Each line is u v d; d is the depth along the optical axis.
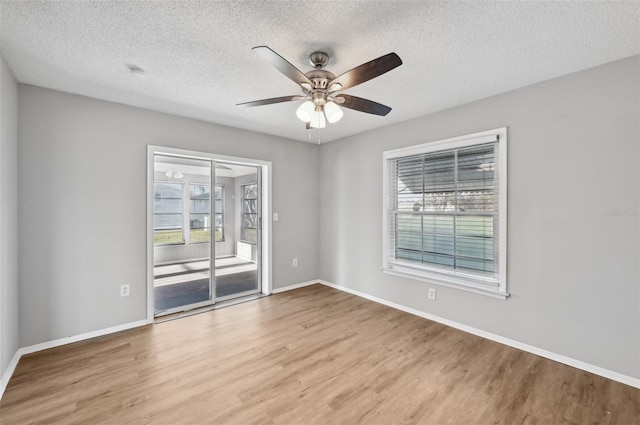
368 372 2.20
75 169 2.70
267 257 4.16
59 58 2.08
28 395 1.91
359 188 4.09
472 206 2.93
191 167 3.65
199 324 3.09
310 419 1.71
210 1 1.51
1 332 1.98
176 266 3.64
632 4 1.52
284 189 4.35
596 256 2.19
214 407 1.81
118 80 2.44
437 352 2.51
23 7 1.54
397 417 1.74
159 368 2.25
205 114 3.28
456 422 1.70
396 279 3.60
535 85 2.47
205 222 3.78
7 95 2.14
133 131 3.02
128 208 2.99
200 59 2.12
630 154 2.05
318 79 1.94
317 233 4.78
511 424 1.68
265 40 1.88
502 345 2.64
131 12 1.60
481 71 2.28
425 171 3.34
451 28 1.75
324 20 1.68
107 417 1.72
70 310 2.67
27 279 2.47
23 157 2.45
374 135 3.86
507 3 1.52
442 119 3.13
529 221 2.51
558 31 1.76
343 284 4.35
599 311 2.18
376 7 1.57
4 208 2.06
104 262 2.85
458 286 2.97
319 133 4.12
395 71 2.28
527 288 2.53
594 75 2.19
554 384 2.06
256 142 4.02
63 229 2.64
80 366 2.26
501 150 2.67
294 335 2.84
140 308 3.06
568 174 2.31
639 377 2.02
